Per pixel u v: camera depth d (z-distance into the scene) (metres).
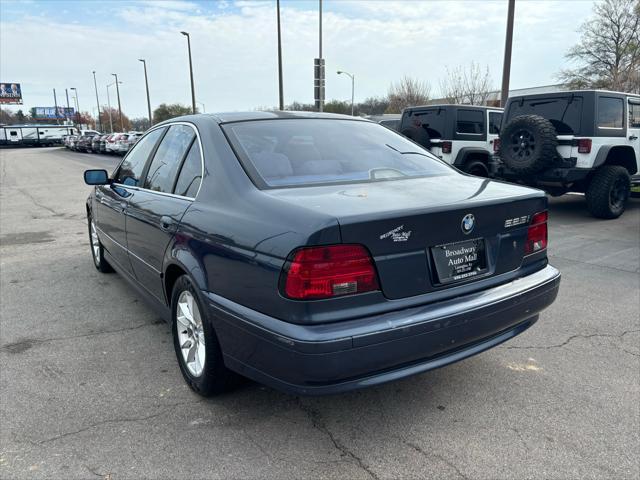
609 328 4.06
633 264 5.91
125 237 4.14
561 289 5.02
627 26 32.00
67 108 93.81
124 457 2.49
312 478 2.34
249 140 3.05
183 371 3.15
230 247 2.51
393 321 2.29
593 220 8.76
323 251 2.15
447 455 2.50
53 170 22.81
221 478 2.34
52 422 2.78
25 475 2.35
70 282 5.35
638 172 9.32
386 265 2.30
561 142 8.36
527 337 3.89
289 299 2.19
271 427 2.74
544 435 2.66
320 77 17.59
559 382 3.21
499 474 2.36
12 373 3.34
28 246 7.09
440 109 10.59
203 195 2.93
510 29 14.16
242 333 2.44
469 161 10.73
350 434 2.68
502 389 3.13
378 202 2.42
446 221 2.45
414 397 3.04
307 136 3.28
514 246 2.85
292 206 2.36
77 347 3.74
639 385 3.17
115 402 2.99
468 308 2.51
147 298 3.88
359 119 3.84
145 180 3.87
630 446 2.56
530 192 2.94
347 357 2.19
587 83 33.22
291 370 2.22
